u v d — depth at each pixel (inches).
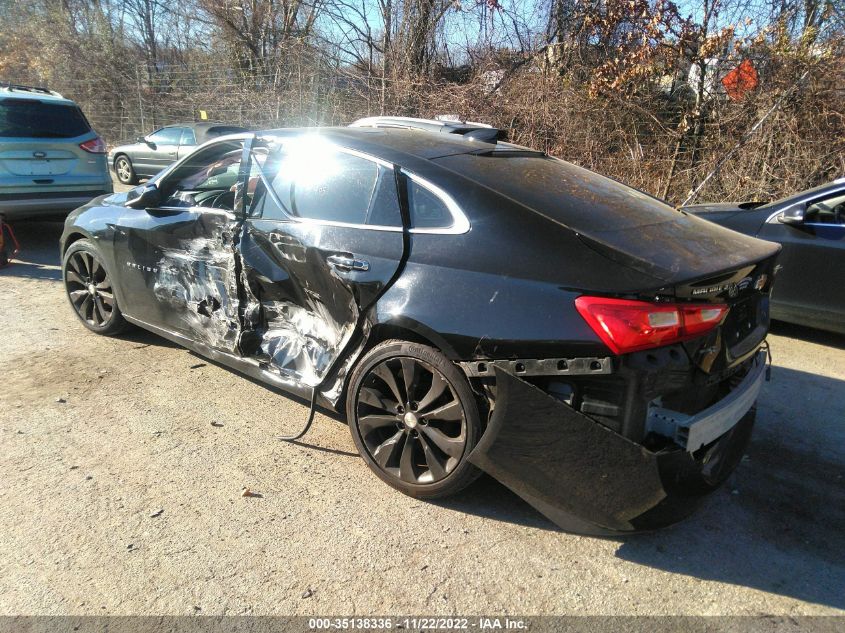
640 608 98.3
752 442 150.1
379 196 127.5
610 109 436.5
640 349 95.6
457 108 485.7
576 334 99.0
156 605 95.6
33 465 130.6
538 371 102.3
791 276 218.2
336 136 140.5
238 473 130.5
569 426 101.6
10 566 102.3
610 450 99.6
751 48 398.0
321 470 132.6
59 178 311.0
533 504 111.0
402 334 120.5
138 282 179.5
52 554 105.3
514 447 107.0
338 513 118.5
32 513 115.5
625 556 110.0
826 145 373.1
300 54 601.9
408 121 230.7
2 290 251.6
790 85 384.5
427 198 121.2
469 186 118.3
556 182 128.6
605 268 100.8
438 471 118.3
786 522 121.0
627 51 449.1
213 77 733.3
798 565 109.2
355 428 128.9
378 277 121.3
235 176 160.7
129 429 146.5
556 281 102.7
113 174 617.6
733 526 119.2
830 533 118.0
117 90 806.5
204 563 104.5
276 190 145.6
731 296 105.4
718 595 101.6
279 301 146.7
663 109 430.6
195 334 167.5
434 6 530.6
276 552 107.7
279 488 125.7
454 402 113.4
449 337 110.0
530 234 108.6
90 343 197.8
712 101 411.8
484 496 125.5
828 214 210.5
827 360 205.6
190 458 135.5
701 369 102.0
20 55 927.0
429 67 539.8
